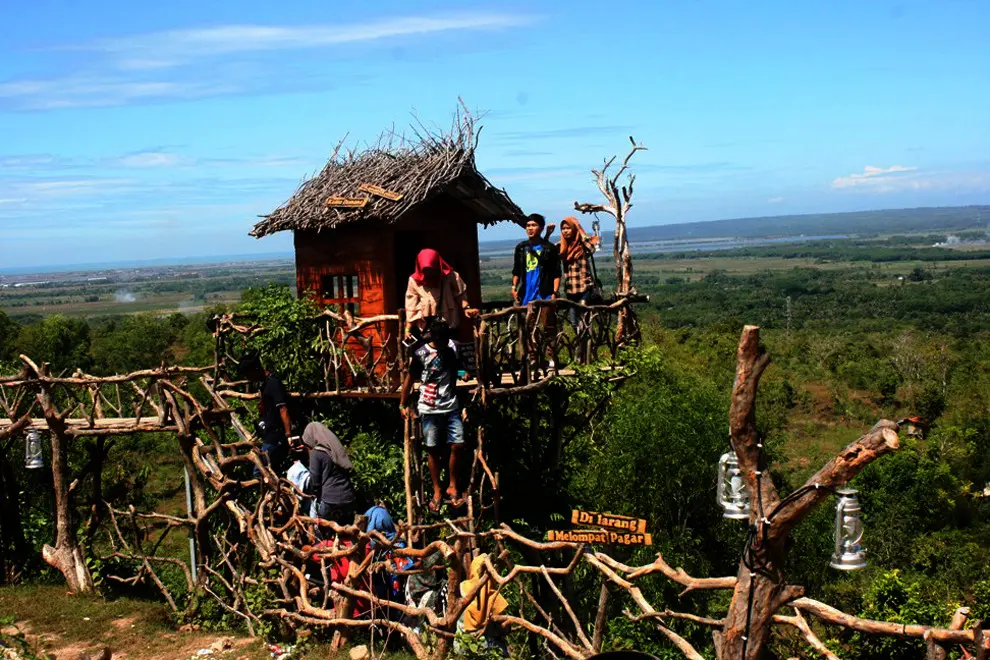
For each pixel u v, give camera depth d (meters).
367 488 10.84
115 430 11.75
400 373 10.42
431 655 7.66
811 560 16.47
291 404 11.45
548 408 13.48
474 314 10.16
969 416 33.41
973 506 23.88
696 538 15.08
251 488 11.52
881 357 54.12
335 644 8.70
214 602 10.21
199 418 11.23
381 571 8.91
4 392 12.92
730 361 29.98
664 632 6.31
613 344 12.38
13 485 13.17
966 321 91.00
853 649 13.89
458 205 11.76
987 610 14.51
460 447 10.03
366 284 11.24
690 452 14.72
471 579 8.20
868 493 22.83
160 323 51.84
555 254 11.54
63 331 41.03
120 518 13.95
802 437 35.19
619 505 14.88
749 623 5.40
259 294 11.77
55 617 10.32
